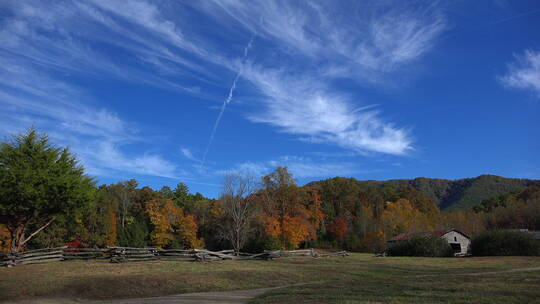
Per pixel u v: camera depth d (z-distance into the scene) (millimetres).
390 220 75312
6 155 23438
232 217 45594
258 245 41156
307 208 74812
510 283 12898
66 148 25844
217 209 59000
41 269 19188
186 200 87062
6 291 14469
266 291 14641
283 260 29969
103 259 25062
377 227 73750
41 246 38344
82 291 14734
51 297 14055
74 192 23953
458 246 48969
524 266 24125
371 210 85188
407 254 41688
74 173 25594
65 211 24891
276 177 62438
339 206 89375
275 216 57312
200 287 15930
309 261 29219
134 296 14516
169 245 57094
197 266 22625
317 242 72312
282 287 16172
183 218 58469
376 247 65062
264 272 19625
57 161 25031
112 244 48375
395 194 101875
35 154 24094
